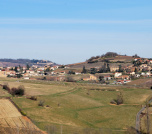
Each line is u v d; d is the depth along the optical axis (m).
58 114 111.00
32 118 95.44
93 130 87.00
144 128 98.00
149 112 116.69
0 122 83.31
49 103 129.38
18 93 137.25
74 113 117.50
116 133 89.81
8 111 97.38
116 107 136.50
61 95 155.88
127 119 112.75
